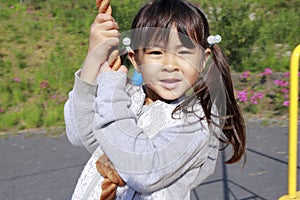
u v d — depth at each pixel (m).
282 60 7.43
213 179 4.25
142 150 1.34
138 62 1.42
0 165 4.79
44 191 4.17
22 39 8.80
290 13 8.89
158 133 1.39
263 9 9.08
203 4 8.45
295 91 2.58
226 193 3.99
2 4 10.34
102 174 1.43
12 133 5.76
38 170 4.63
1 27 9.26
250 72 7.12
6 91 6.92
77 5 10.09
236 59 7.34
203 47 1.45
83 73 1.44
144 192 1.39
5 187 4.27
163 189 1.40
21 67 7.76
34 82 7.23
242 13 8.08
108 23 1.42
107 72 1.42
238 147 1.63
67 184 4.30
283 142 5.14
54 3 10.29
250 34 7.59
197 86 1.40
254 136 5.32
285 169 4.45
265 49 7.68
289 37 8.22
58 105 6.54
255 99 6.27
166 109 1.43
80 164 4.75
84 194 1.47
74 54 8.20
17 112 6.33
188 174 1.44
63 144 5.34
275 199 3.89
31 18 9.73
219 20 7.77
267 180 4.22
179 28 1.42
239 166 4.50
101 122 1.38
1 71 7.58
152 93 1.51
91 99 1.44
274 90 6.53
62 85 7.12
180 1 1.49
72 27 9.27
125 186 1.42
